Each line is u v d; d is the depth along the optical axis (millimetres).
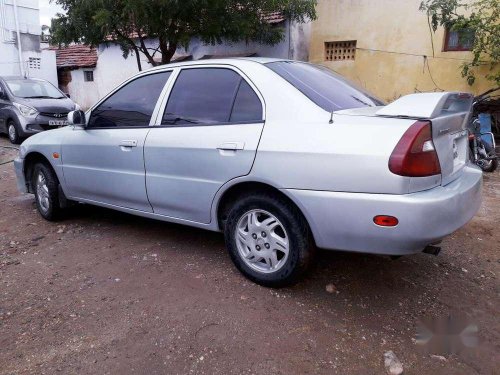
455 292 3143
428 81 9539
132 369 2299
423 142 2430
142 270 3418
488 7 8008
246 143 2926
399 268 3469
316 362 2357
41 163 4617
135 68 13945
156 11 7988
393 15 9648
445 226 2498
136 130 3660
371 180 2453
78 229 4402
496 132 8617
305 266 2893
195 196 3291
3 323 2709
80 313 2818
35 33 15430
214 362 2350
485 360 2416
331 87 3223
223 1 8289
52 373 2273
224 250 3773
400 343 2539
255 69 3117
